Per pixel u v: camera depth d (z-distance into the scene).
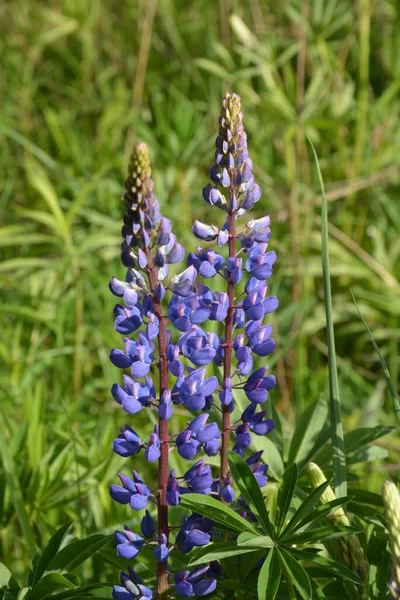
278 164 7.11
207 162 7.06
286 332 5.75
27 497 3.72
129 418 4.91
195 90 7.89
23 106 7.66
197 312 2.41
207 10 8.77
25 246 6.50
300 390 5.06
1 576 2.68
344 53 7.70
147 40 8.04
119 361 2.40
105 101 7.77
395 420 5.12
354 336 5.89
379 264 6.24
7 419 4.40
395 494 2.19
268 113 6.80
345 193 6.57
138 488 2.43
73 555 2.69
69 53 8.48
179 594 2.42
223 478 2.66
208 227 2.57
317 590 2.49
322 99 7.12
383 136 7.20
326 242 2.88
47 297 5.80
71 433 4.04
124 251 2.40
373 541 2.66
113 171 6.97
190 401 2.37
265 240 2.58
